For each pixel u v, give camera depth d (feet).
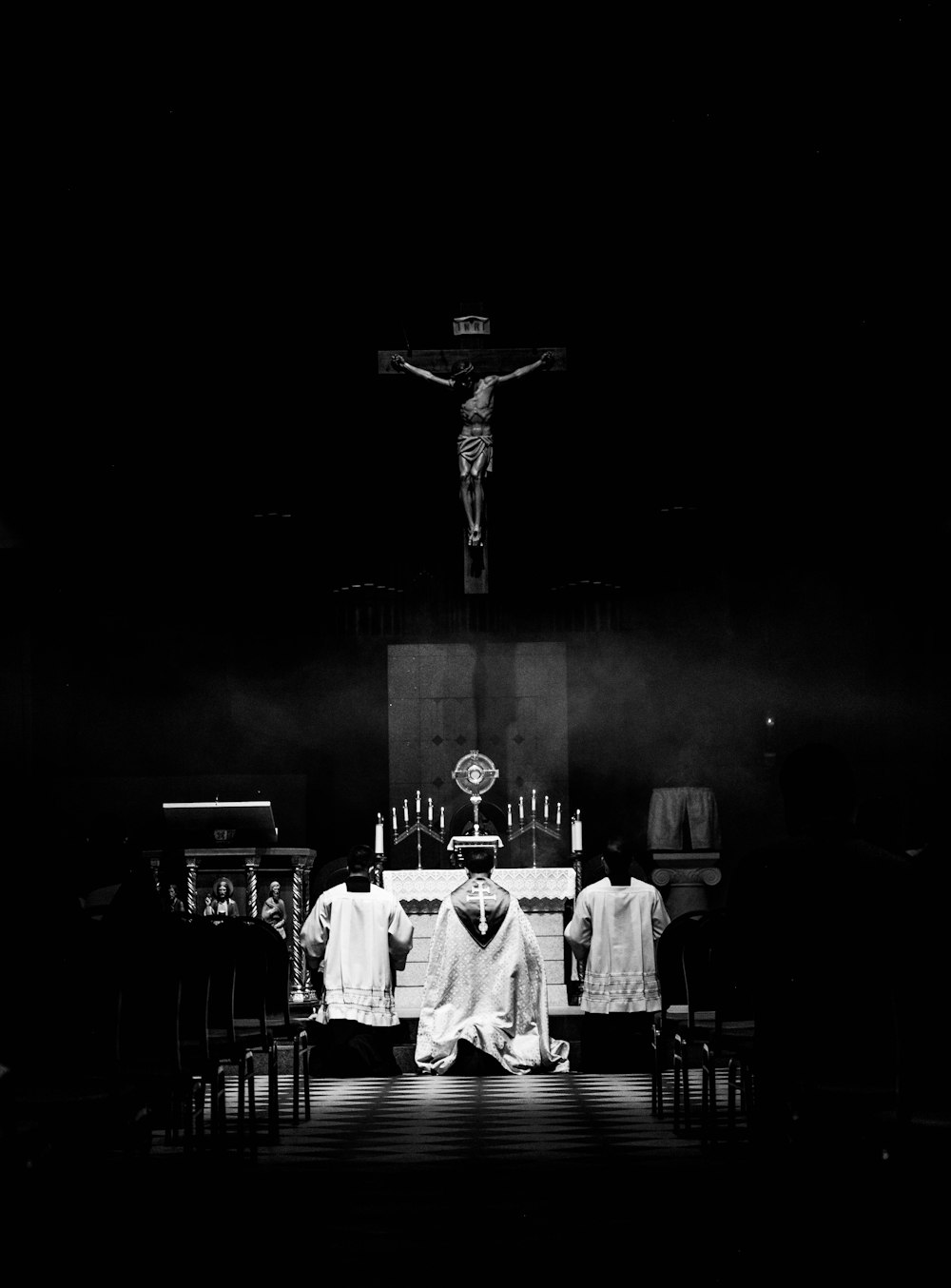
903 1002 13.75
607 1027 39.91
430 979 39.34
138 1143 22.54
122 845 23.22
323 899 39.40
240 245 55.42
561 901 45.73
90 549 57.31
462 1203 19.08
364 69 49.39
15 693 52.90
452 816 55.98
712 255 56.59
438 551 60.13
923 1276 14.32
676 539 59.41
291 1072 39.34
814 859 15.35
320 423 60.18
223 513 58.90
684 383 60.08
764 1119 16.12
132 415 57.52
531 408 61.98
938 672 54.80
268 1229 17.54
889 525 56.44
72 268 50.21
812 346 57.47
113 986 17.80
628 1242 16.48
